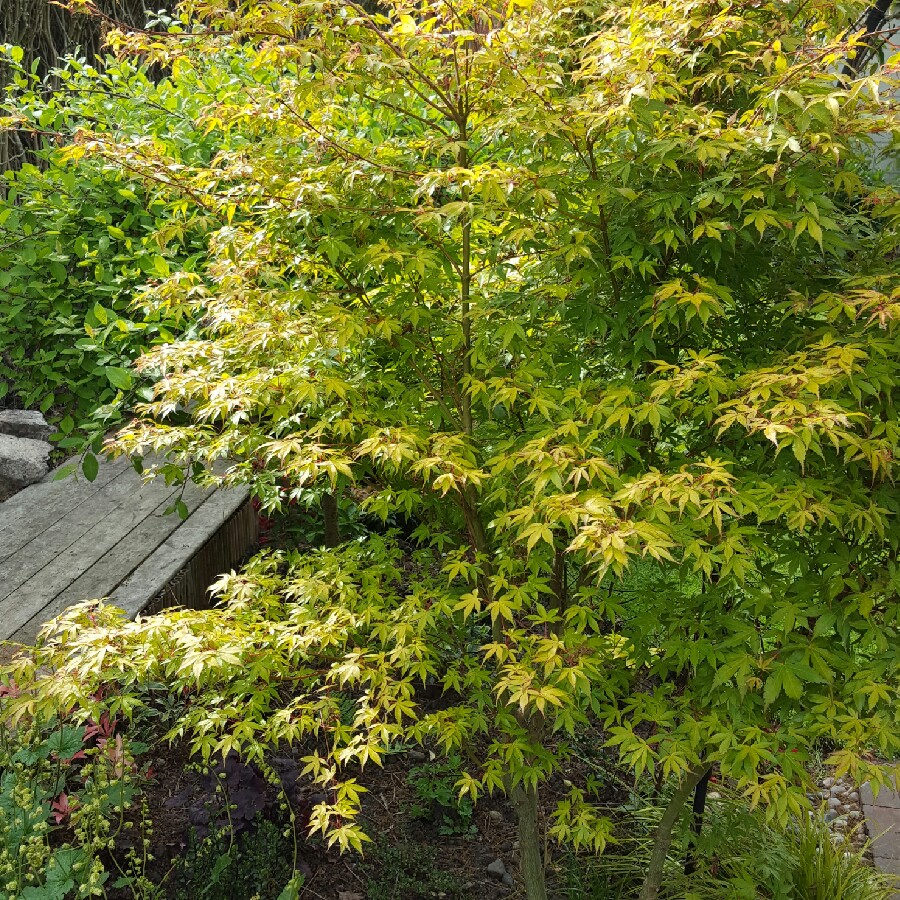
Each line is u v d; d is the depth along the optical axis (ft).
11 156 20.57
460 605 6.86
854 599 6.39
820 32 7.48
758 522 6.23
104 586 11.03
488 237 8.27
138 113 16.90
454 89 7.23
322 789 9.71
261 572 8.72
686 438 7.68
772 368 6.36
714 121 6.29
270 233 7.76
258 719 7.23
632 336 7.60
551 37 7.39
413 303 7.60
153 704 10.18
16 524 12.95
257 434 8.12
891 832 10.92
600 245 7.40
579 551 7.16
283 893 7.89
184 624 6.86
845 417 5.62
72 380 16.05
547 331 7.93
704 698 6.88
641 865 9.47
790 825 9.91
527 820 8.34
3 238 15.78
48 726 8.29
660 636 8.46
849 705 6.59
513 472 7.11
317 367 7.65
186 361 8.03
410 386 8.61
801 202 6.37
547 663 6.39
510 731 7.49
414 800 10.13
